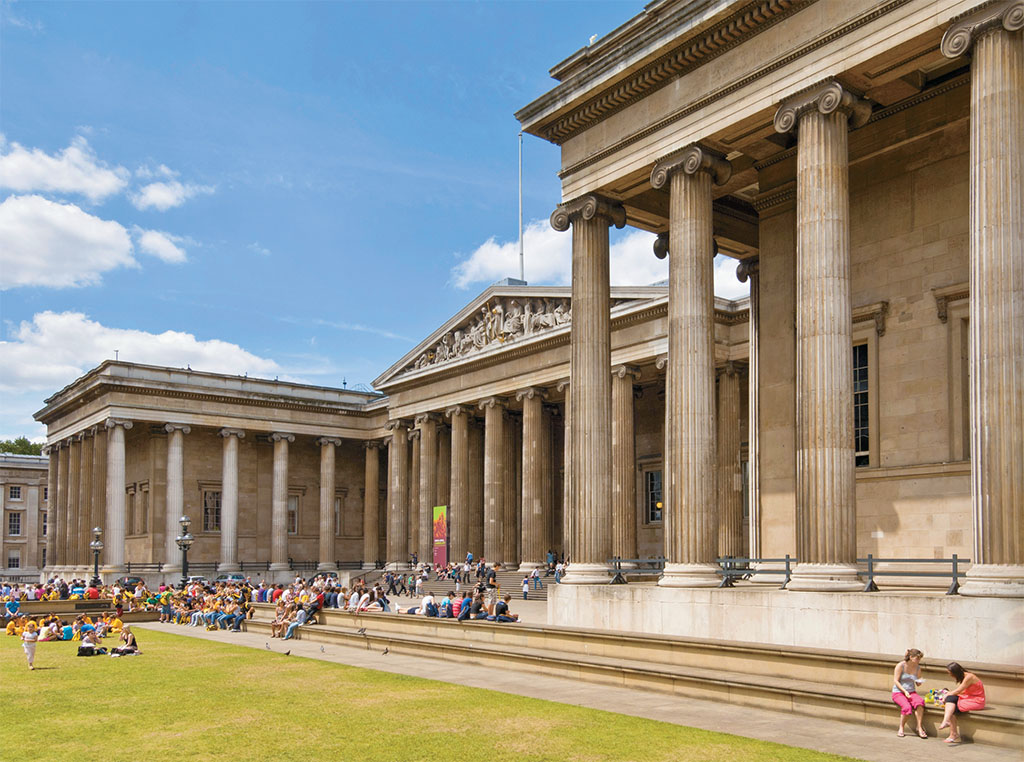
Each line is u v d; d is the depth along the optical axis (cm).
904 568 3092
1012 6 2419
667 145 3397
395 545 9212
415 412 9069
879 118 3316
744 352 6278
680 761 1809
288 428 10300
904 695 2052
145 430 10150
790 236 3697
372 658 3675
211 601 5972
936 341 3142
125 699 2744
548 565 7494
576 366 3744
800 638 2700
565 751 1914
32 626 3603
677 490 3228
